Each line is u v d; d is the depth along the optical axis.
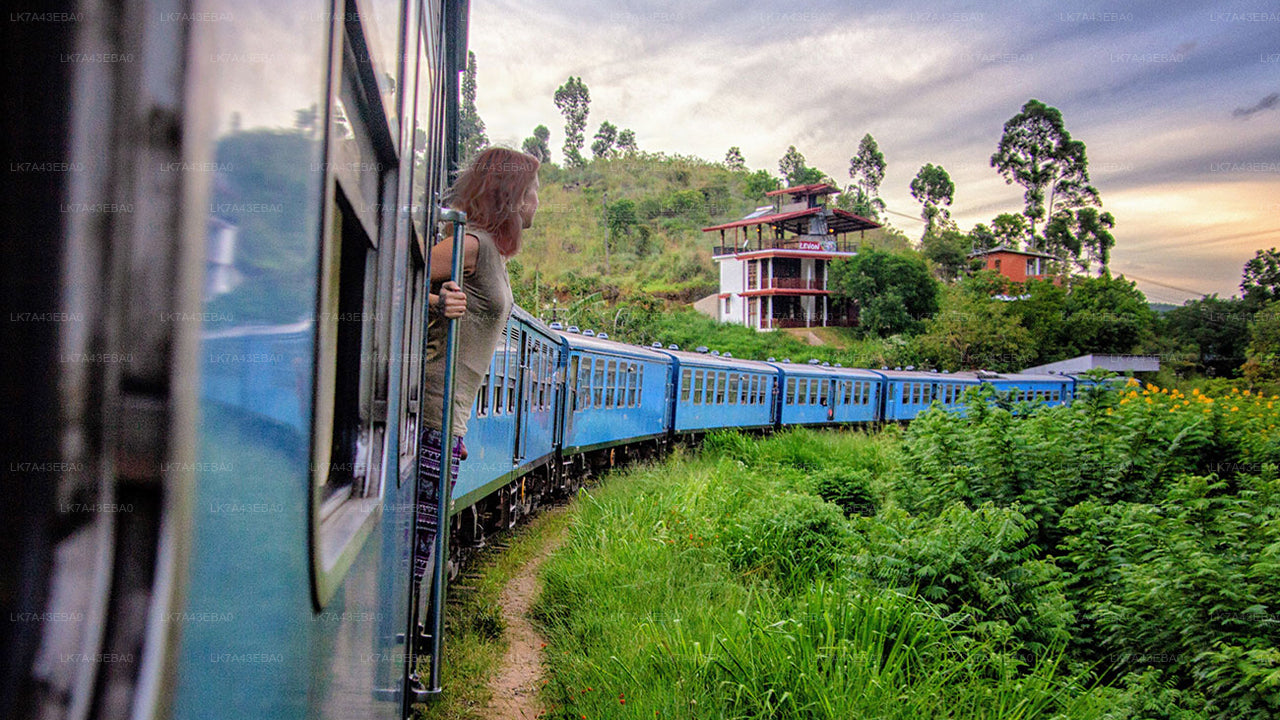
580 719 4.47
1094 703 4.46
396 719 2.21
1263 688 4.27
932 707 4.18
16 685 0.53
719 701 4.23
